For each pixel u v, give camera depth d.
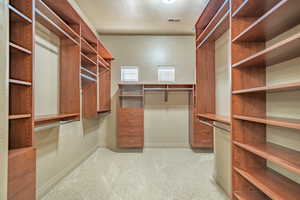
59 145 2.70
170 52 4.77
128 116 4.30
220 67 2.70
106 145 4.72
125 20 3.86
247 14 1.65
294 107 1.40
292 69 1.42
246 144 1.62
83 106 3.56
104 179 2.77
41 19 2.13
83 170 3.15
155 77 4.75
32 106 1.58
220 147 2.53
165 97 4.72
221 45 2.66
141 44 4.77
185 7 3.31
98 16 3.66
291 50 1.20
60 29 2.18
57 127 2.64
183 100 4.75
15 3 1.59
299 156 1.25
